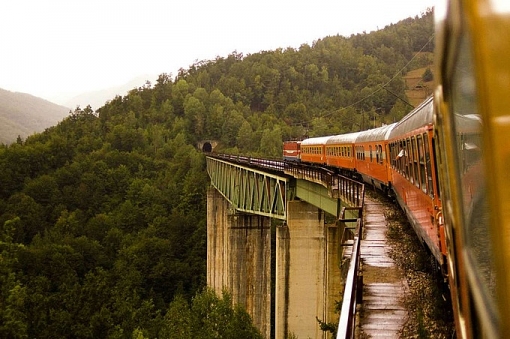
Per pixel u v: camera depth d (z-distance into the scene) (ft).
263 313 171.94
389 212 75.36
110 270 221.66
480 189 6.20
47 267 183.52
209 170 318.45
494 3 4.94
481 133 5.28
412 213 53.57
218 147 544.62
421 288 38.45
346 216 82.64
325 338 105.91
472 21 5.21
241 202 189.67
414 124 50.55
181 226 278.46
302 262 122.01
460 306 10.44
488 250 5.80
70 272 184.44
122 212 304.50
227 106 613.11
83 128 546.26
